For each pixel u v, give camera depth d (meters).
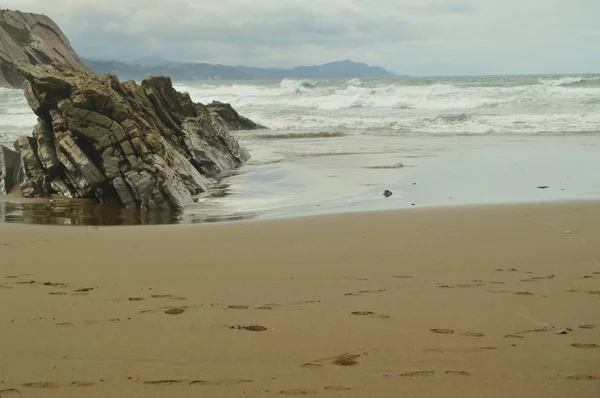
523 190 14.05
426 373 4.24
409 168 18.09
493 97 40.66
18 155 16.41
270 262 7.60
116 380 4.11
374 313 5.54
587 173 16.33
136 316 5.43
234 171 19.36
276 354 4.57
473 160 19.28
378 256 7.90
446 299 5.97
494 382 4.10
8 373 4.22
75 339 4.85
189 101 22.56
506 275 6.88
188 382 4.08
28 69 15.66
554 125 29.03
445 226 10.00
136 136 14.20
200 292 6.22
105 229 10.25
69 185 15.22
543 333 5.04
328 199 13.80
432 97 43.34
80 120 14.36
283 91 59.31
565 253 7.91
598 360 4.47
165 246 8.64
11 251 8.23
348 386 4.03
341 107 43.56
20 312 5.52
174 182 13.77
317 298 6.01
